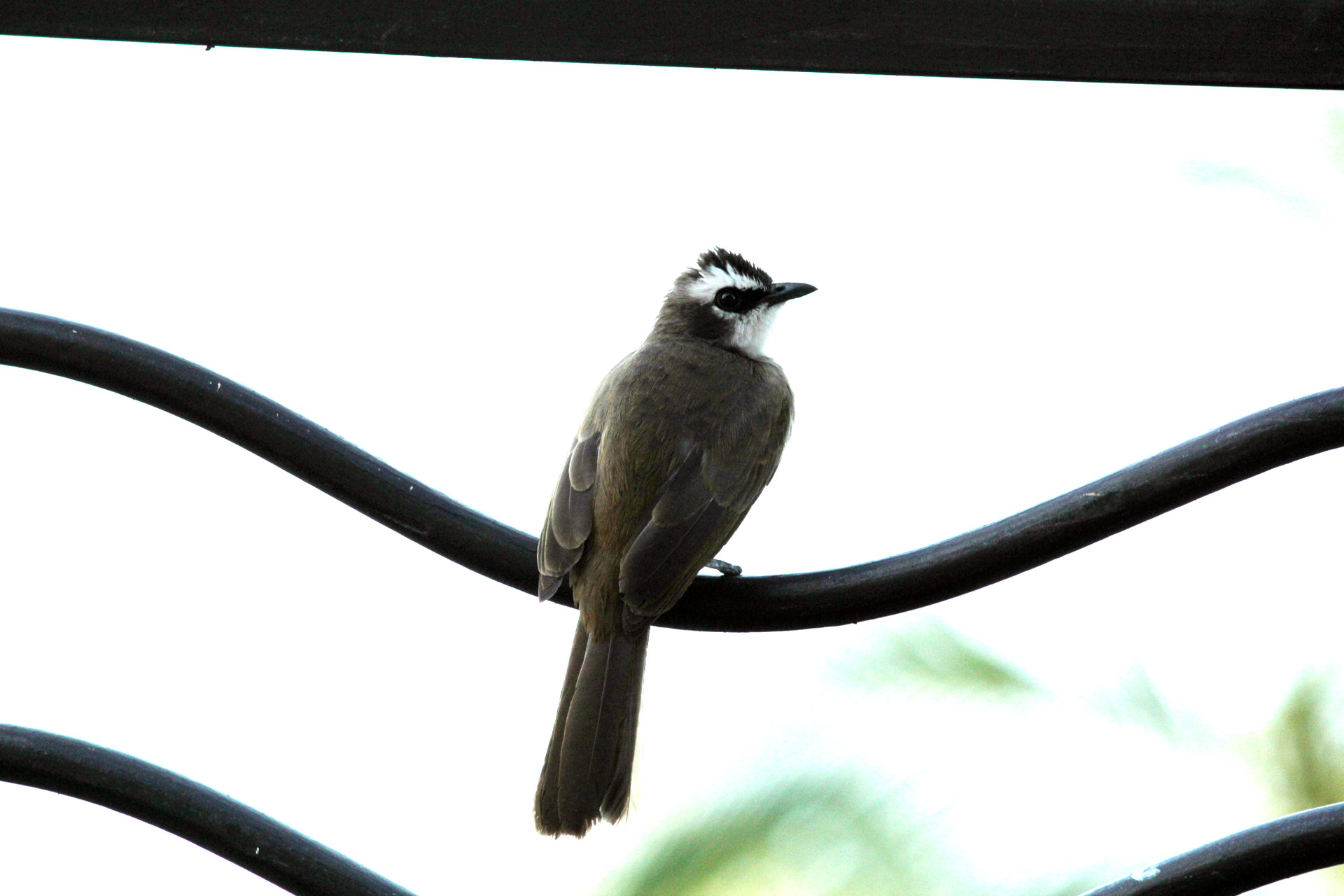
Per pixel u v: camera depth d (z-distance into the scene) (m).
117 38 6.28
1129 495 6.42
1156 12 6.23
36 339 6.64
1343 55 6.20
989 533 6.61
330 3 6.25
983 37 6.20
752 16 6.20
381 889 6.24
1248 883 6.06
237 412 6.74
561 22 6.29
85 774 6.30
